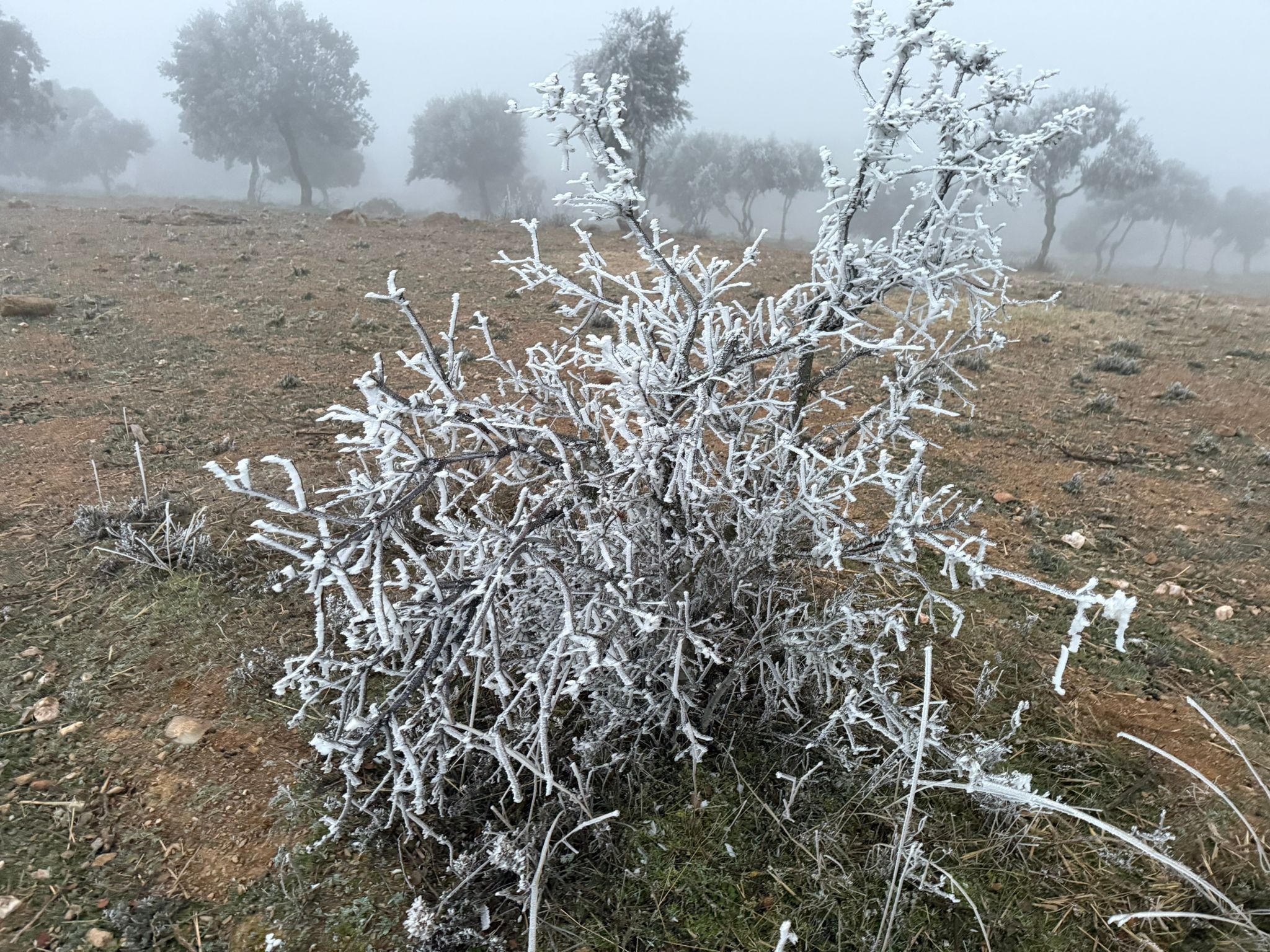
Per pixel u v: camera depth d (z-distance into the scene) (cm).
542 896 204
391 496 192
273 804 228
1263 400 653
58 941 188
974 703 281
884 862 213
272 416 510
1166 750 268
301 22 3466
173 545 340
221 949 190
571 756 237
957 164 209
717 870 214
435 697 191
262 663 278
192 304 776
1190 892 213
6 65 3181
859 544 204
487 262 1102
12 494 386
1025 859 223
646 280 957
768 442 272
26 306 681
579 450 215
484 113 4134
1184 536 424
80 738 247
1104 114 2811
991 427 571
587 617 189
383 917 198
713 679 266
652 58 2122
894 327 716
